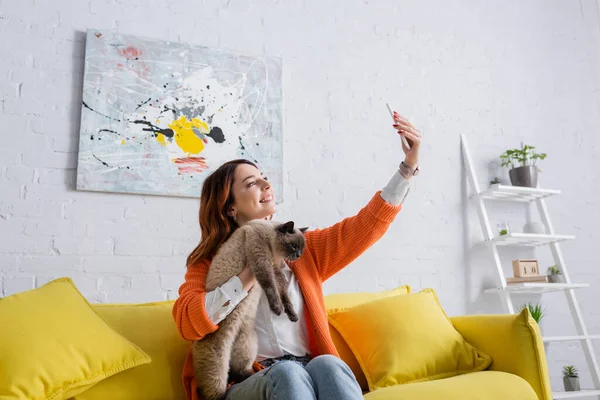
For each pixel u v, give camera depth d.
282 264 1.80
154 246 2.72
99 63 2.78
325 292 2.99
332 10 3.39
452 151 3.50
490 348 2.17
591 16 4.02
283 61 3.19
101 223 2.65
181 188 2.79
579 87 3.94
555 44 3.96
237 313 1.59
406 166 1.82
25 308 1.75
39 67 2.70
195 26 3.04
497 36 3.81
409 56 3.53
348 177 3.19
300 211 3.04
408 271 3.20
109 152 2.70
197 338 1.57
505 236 3.24
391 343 2.11
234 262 1.63
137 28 2.91
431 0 3.68
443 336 2.20
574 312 3.35
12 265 2.48
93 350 1.75
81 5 2.83
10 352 1.60
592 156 3.85
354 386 1.31
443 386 1.81
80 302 1.92
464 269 3.33
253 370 1.63
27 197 2.56
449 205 3.40
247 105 3.01
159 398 1.83
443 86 3.57
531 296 3.46
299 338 1.72
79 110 2.72
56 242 2.56
